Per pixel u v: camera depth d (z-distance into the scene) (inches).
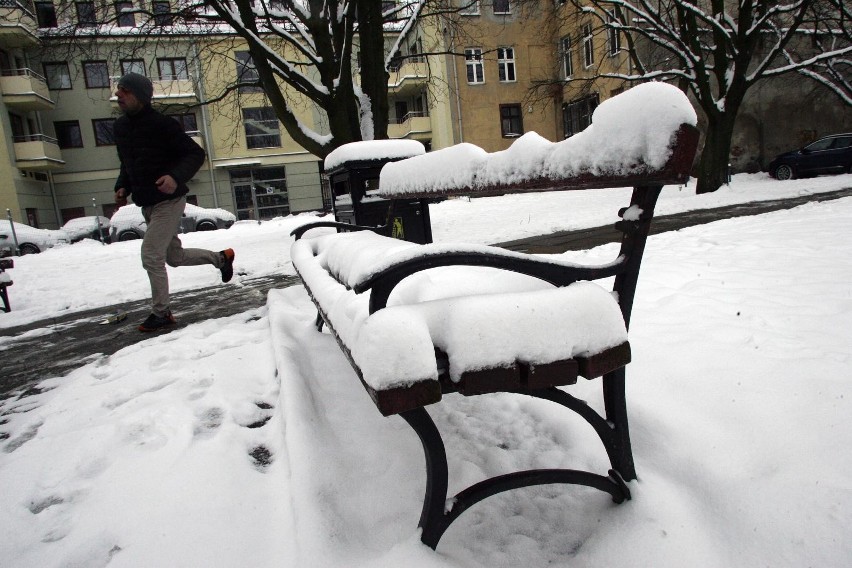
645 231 53.2
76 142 1184.2
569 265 51.8
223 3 403.9
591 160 49.0
